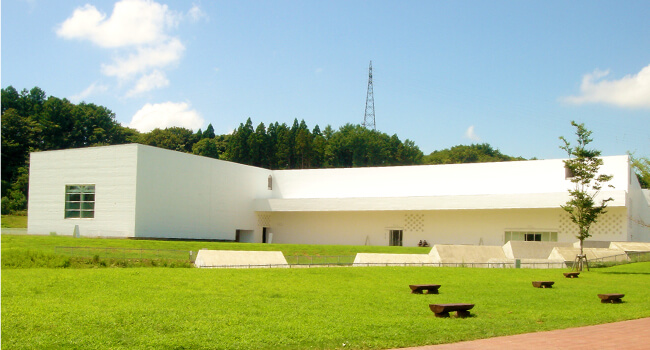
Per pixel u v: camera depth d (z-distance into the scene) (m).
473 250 32.19
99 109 94.06
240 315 11.46
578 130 27.17
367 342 9.41
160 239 40.53
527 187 45.56
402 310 13.02
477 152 110.31
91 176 40.59
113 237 39.19
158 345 8.79
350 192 52.47
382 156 102.25
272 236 54.81
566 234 43.22
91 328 9.80
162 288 15.21
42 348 8.47
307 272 21.64
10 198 72.25
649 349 8.93
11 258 22.56
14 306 11.48
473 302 14.69
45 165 42.59
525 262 30.09
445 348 9.05
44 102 90.06
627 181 41.44
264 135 93.62
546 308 14.05
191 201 43.91
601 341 9.70
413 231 49.41
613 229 41.41
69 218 41.25
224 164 48.19
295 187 54.69
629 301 15.84
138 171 38.84
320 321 11.05
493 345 9.30
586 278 22.59
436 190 49.12
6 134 78.94
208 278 18.03
